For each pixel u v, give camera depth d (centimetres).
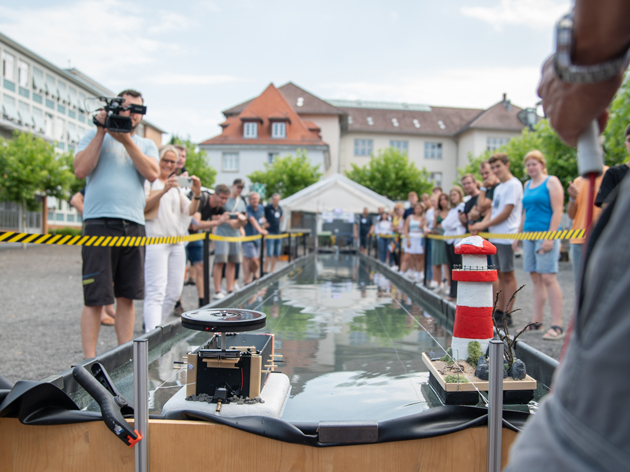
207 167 3916
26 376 377
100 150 349
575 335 70
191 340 367
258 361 195
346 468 171
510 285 544
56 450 172
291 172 3616
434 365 246
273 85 4422
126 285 364
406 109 5878
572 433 64
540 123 2067
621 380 61
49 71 3944
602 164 80
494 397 164
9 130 3372
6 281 1084
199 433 173
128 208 357
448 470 173
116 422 166
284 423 171
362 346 350
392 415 207
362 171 4444
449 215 763
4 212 3080
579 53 71
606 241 68
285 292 694
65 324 601
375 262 1366
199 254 685
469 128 5122
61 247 2831
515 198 527
